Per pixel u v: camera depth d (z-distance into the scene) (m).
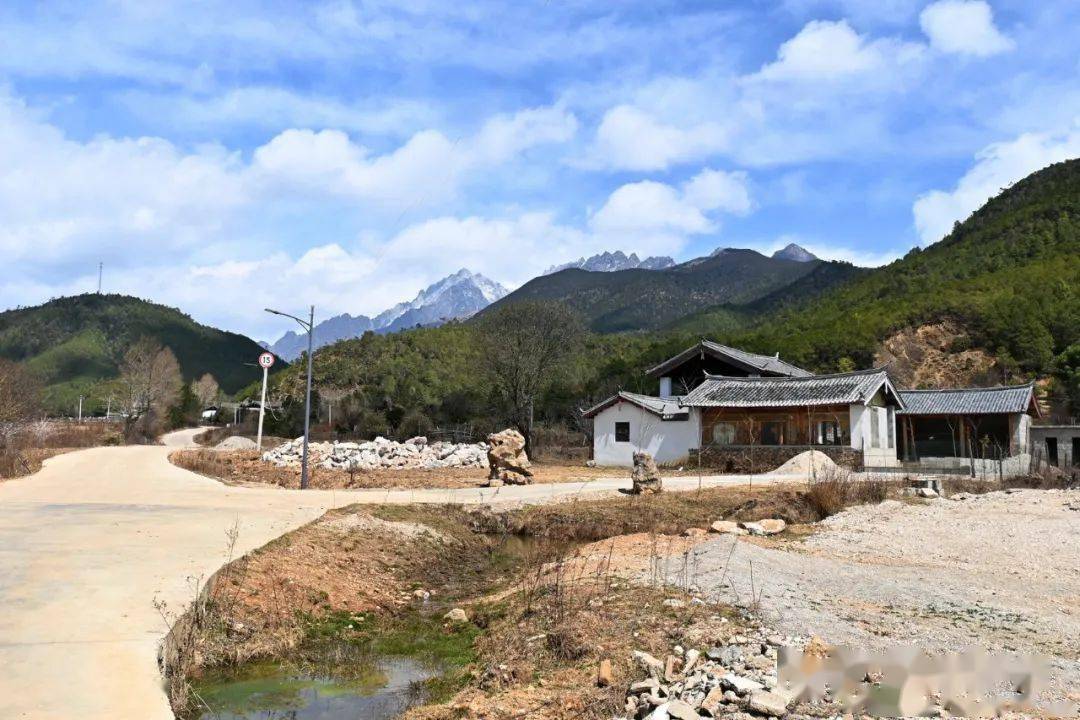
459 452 33.81
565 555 13.39
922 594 9.68
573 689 6.56
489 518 17.83
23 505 16.75
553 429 49.47
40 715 5.13
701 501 19.23
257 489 21.89
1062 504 18.19
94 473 27.00
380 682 7.61
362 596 10.92
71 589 8.41
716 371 38.50
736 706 5.56
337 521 14.48
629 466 34.00
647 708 5.75
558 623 8.38
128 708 5.35
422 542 14.73
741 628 7.78
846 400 28.44
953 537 14.41
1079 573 11.34
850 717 5.36
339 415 59.03
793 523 17.16
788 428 30.88
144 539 11.84
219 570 9.77
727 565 10.77
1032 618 8.51
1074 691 6.03
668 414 33.25
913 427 38.62
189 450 40.19
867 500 19.50
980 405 35.56
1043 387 51.31
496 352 46.59
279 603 9.63
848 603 9.05
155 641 6.81
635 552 12.76
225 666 7.83
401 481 25.30
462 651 8.62
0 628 6.95
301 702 6.99
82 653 6.41
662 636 7.65
